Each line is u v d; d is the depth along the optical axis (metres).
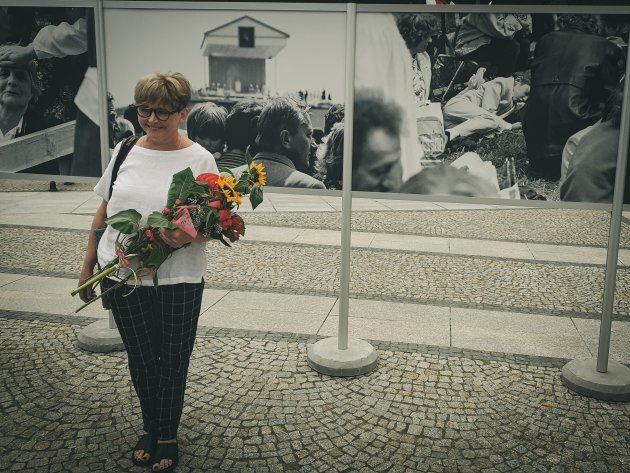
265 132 3.66
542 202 3.54
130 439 2.89
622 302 5.36
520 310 5.05
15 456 2.74
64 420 3.06
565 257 7.02
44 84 3.87
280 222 8.74
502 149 3.52
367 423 3.10
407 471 2.69
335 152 3.64
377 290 5.52
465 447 2.90
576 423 3.16
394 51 3.50
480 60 3.45
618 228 3.44
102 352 3.89
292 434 2.98
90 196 11.03
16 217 8.72
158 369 2.69
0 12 3.82
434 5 3.43
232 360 3.85
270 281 5.71
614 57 3.33
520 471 2.71
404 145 3.60
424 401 3.37
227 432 2.98
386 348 4.13
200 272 2.56
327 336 4.32
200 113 3.69
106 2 3.68
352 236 7.90
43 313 4.63
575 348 4.23
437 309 5.03
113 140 3.85
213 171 2.58
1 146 3.97
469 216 9.65
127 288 2.51
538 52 3.39
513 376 3.73
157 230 2.37
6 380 3.49
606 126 3.40
